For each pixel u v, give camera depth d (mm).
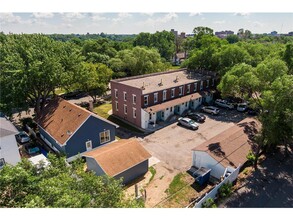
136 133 29172
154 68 51438
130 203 11078
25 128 31281
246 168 20625
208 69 43406
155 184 19156
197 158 20719
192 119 32562
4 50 29562
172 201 17188
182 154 23734
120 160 19172
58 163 12812
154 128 30453
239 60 37750
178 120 31703
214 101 40469
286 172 20062
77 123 22797
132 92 30672
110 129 25250
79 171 12750
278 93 18141
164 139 27156
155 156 23391
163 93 32594
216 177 19562
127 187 18797
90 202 10023
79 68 34562
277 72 20953
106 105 40500
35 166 11906
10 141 20250
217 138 22531
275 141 20016
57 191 9031
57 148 23797
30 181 10344
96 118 23641
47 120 26422
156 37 105312
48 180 9984
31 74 27641
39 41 31672
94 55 63844
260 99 24109
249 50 42031
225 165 18812
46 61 28578
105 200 10609
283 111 18016
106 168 18125
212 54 41781
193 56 45375
